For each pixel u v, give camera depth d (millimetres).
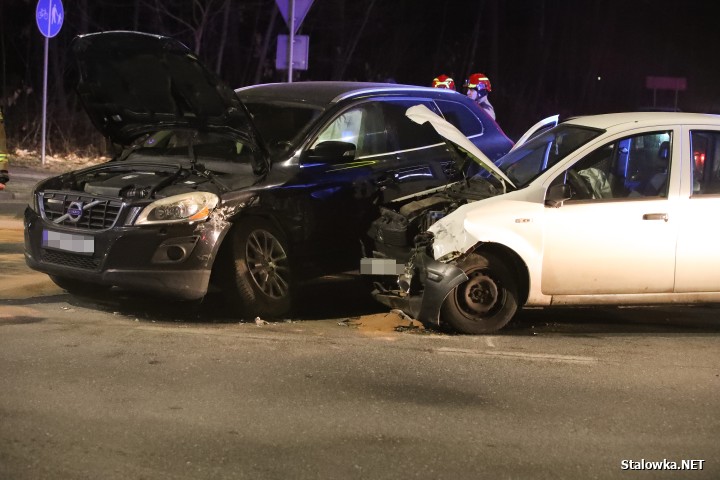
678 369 6227
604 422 5121
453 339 6867
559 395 5574
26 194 13688
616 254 7016
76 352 6059
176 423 4836
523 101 34812
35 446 4453
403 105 8469
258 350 6297
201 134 7953
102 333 6586
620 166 7188
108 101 7703
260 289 7191
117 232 6824
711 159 7266
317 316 7656
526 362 6281
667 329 7520
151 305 7648
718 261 7137
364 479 4227
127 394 5254
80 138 20094
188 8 23438
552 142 7676
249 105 8180
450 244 6812
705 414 5309
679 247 7082
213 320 7219
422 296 6871
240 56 25609
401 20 28562
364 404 5266
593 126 7445
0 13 22125
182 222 6773
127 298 7859
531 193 7000
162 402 5145
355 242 7734
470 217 6820
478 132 9070
